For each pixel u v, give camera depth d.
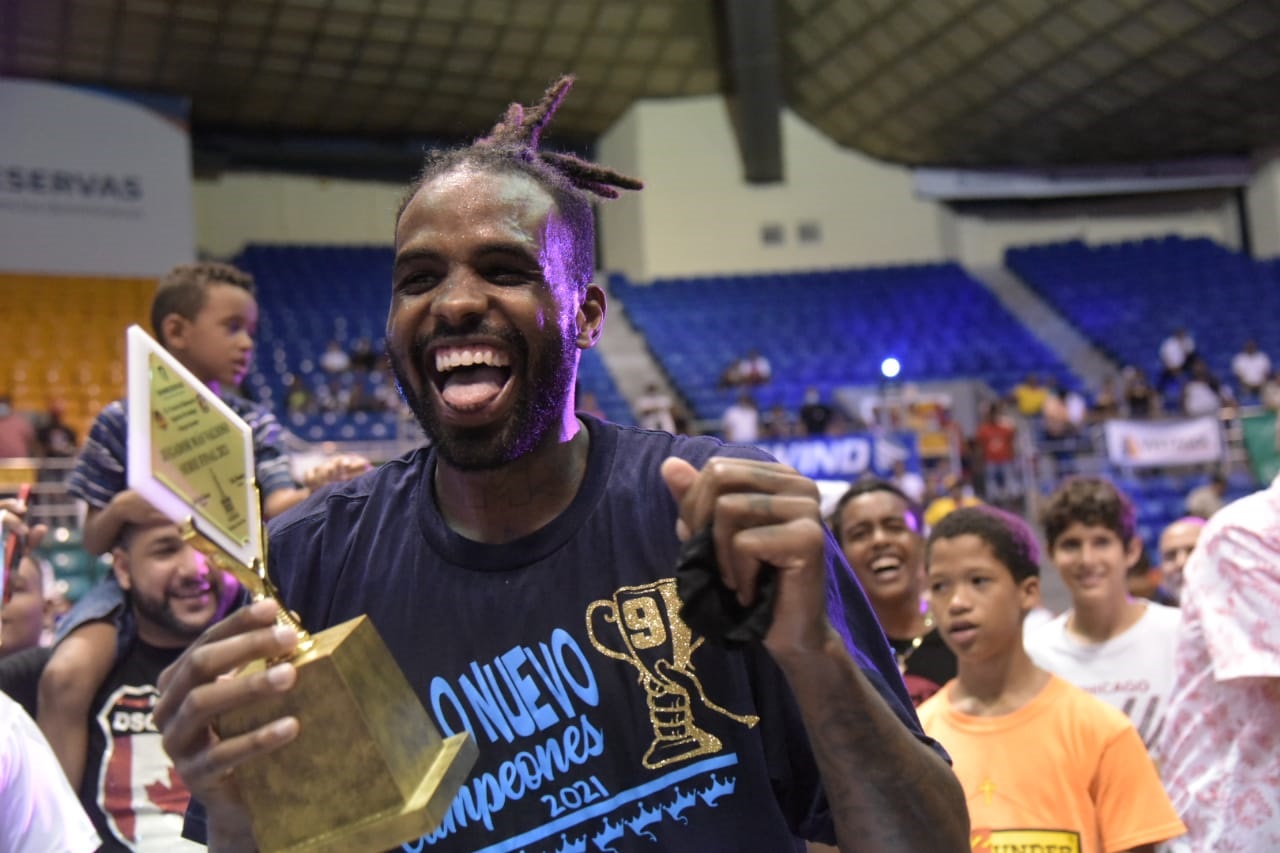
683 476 0.90
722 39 13.26
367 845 0.83
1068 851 2.12
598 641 1.06
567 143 15.27
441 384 1.06
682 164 14.64
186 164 12.38
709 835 1.02
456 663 1.07
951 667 2.77
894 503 2.96
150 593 2.16
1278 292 14.43
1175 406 12.08
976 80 13.38
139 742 2.13
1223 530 1.95
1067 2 11.88
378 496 1.20
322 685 0.84
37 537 1.81
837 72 13.85
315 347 12.71
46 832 1.60
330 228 14.85
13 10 10.92
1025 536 2.39
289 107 13.64
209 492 0.88
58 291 11.44
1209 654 2.01
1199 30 12.16
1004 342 13.82
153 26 11.56
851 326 14.02
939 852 0.98
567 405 1.13
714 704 1.05
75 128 11.78
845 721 0.95
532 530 1.12
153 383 0.85
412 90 13.55
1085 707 2.22
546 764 1.04
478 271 1.05
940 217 15.53
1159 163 15.55
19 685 2.29
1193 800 2.01
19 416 8.86
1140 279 14.88
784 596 0.88
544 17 12.37
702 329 13.84
